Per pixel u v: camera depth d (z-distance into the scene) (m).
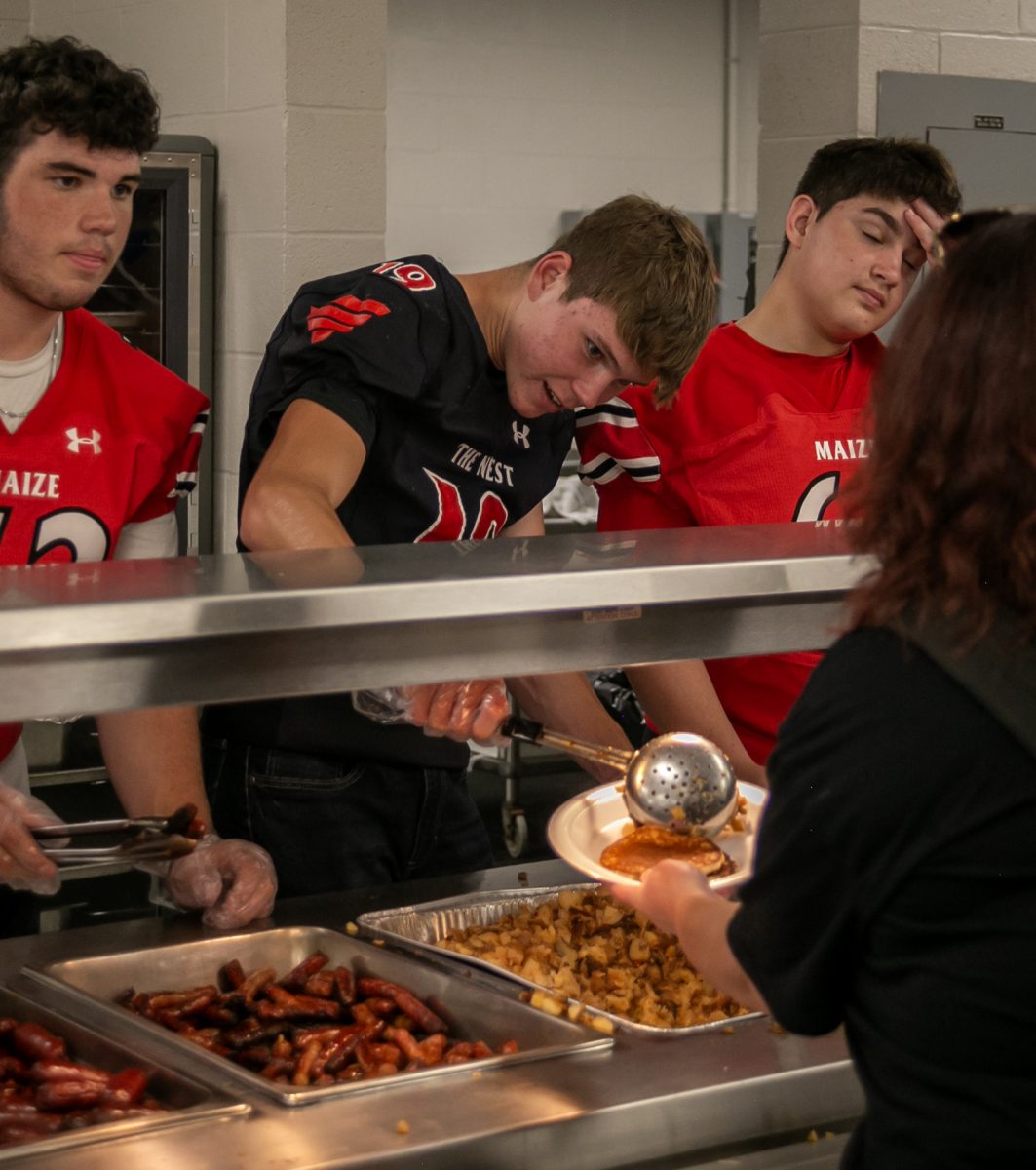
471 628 1.29
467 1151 1.26
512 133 6.70
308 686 1.22
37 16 4.26
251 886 1.75
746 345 2.36
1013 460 0.96
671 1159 1.36
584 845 1.51
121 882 3.37
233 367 3.54
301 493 1.71
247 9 3.37
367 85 3.38
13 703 1.11
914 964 0.99
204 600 1.14
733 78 7.15
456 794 2.19
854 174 2.26
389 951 1.66
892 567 1.01
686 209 7.17
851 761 0.99
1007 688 0.96
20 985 1.58
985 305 0.98
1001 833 0.95
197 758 1.94
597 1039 1.45
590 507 5.06
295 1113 1.30
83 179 1.68
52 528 1.85
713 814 1.48
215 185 3.51
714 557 1.40
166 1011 1.55
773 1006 1.06
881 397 1.03
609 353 1.83
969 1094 0.98
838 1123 1.46
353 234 3.41
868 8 3.18
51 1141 1.22
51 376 1.89
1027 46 3.42
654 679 2.15
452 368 1.99
